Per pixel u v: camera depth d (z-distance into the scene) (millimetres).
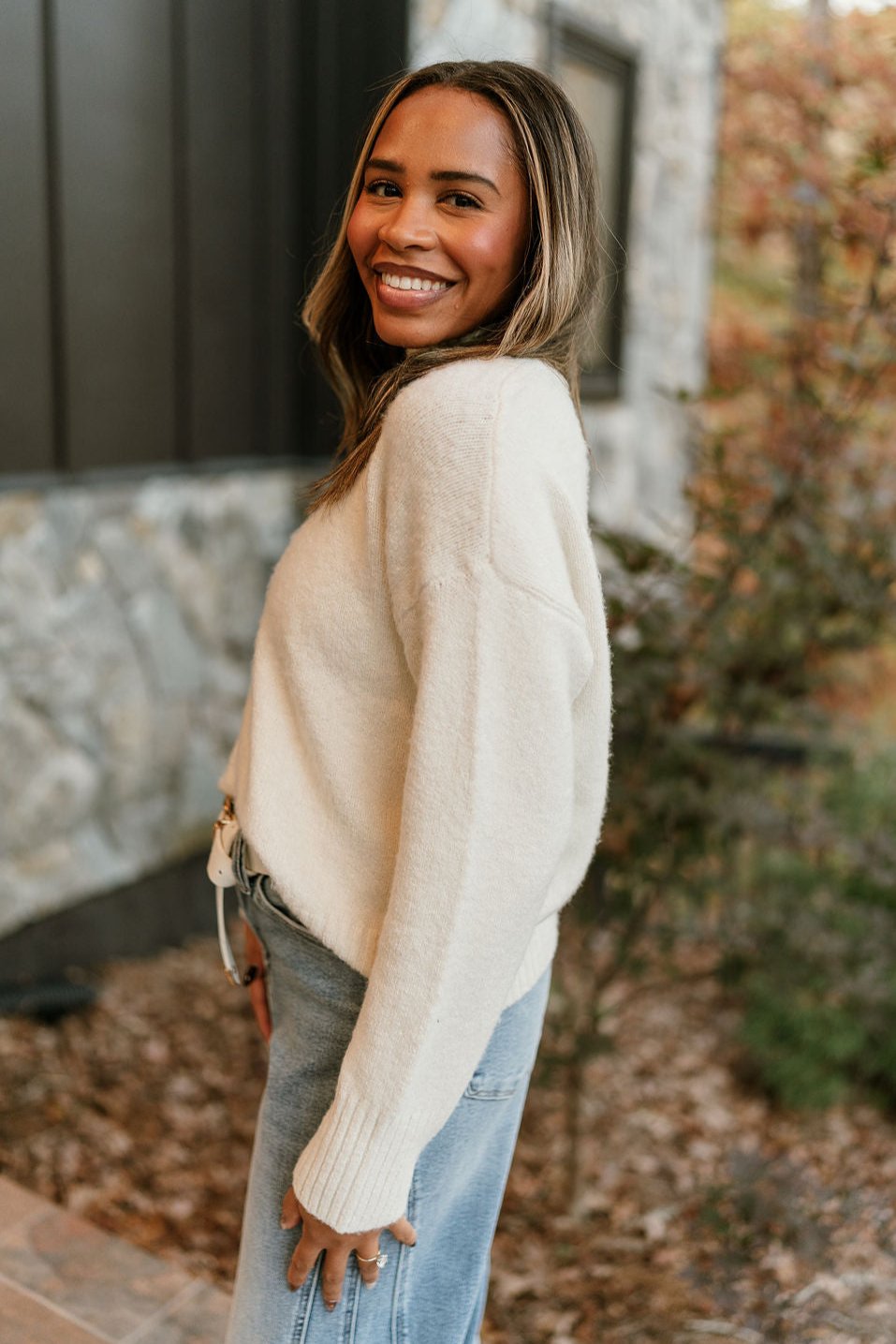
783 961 2738
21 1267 1809
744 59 3197
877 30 2758
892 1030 2734
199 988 3252
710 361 3662
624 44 4777
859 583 2457
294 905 1002
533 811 857
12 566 3152
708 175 5836
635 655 2307
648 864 2477
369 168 1001
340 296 1153
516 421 881
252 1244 1071
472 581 846
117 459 3445
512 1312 2117
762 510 2477
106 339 3340
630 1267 2244
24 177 3020
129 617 3566
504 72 972
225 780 1177
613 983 3369
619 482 5293
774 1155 2637
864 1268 2225
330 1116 909
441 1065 890
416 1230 1045
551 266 959
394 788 984
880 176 2338
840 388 2443
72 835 3447
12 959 3150
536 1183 2543
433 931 857
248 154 3734
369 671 961
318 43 3691
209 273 3660
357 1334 1045
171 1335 1688
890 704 3430
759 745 3205
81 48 3102
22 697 3236
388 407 966
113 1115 2650
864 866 2855
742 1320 2084
